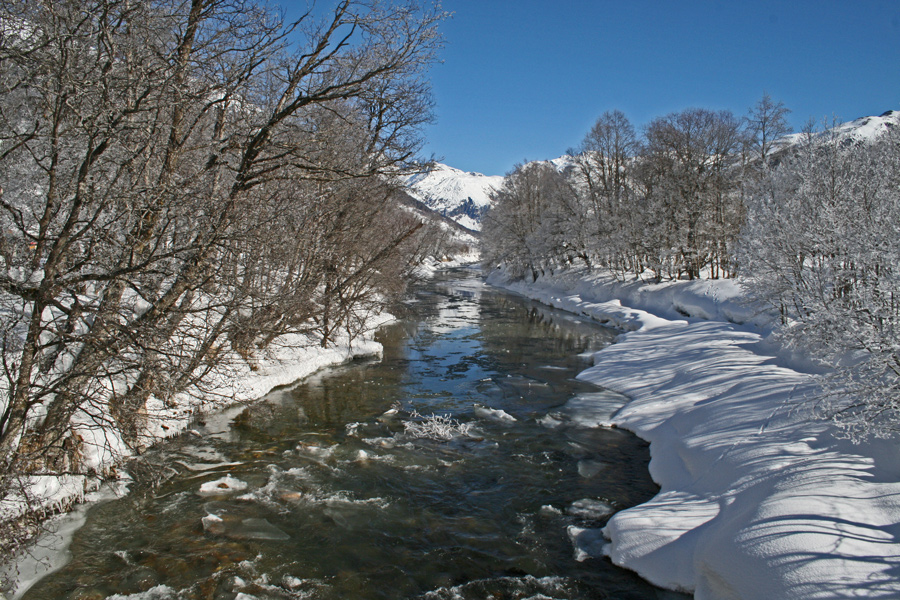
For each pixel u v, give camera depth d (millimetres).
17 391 6039
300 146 9180
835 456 6824
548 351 21625
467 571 6699
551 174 53125
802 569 4879
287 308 12336
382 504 8477
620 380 16156
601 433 11852
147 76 6574
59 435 7023
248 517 7961
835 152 15500
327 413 13055
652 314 28172
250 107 9945
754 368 12781
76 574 6477
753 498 6574
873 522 5262
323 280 16266
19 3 6008
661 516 7312
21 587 6156
